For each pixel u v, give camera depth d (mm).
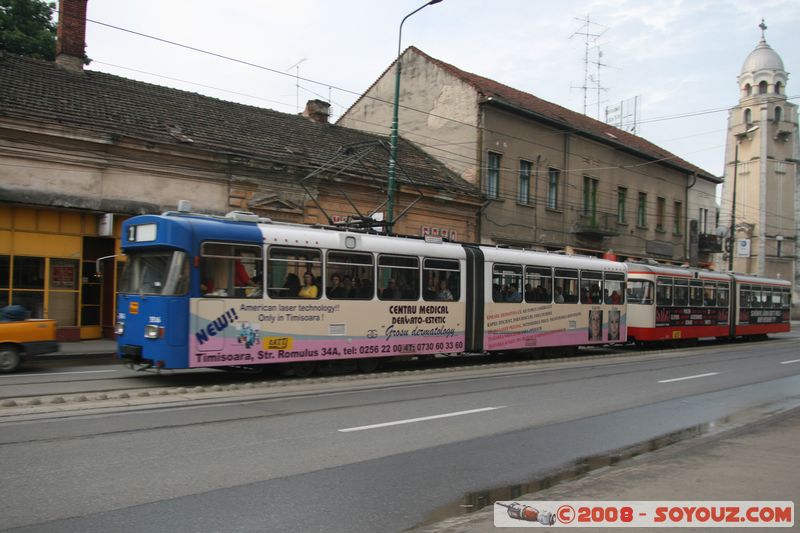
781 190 60062
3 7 26078
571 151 33812
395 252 14641
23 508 5145
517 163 30719
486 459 7172
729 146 61750
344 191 23203
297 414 9195
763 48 60250
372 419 9047
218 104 23625
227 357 11758
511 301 17422
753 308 30375
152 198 18500
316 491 5828
